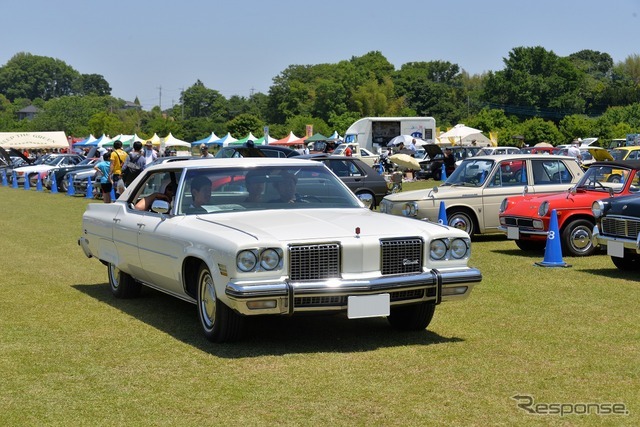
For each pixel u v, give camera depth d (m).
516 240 12.52
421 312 6.85
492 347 6.46
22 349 6.49
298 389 5.34
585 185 12.35
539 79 117.12
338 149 42.78
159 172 8.05
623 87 126.19
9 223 18.03
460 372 5.73
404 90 126.12
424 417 4.79
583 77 124.75
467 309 7.99
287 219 6.78
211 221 6.90
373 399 5.13
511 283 9.52
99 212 8.89
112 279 8.87
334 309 6.17
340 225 6.57
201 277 6.70
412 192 13.96
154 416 4.84
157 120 112.44
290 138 61.31
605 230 10.30
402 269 6.41
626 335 6.86
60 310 8.12
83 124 123.75
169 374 5.73
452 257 6.62
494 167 13.80
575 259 11.56
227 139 59.72
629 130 87.50
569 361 6.02
